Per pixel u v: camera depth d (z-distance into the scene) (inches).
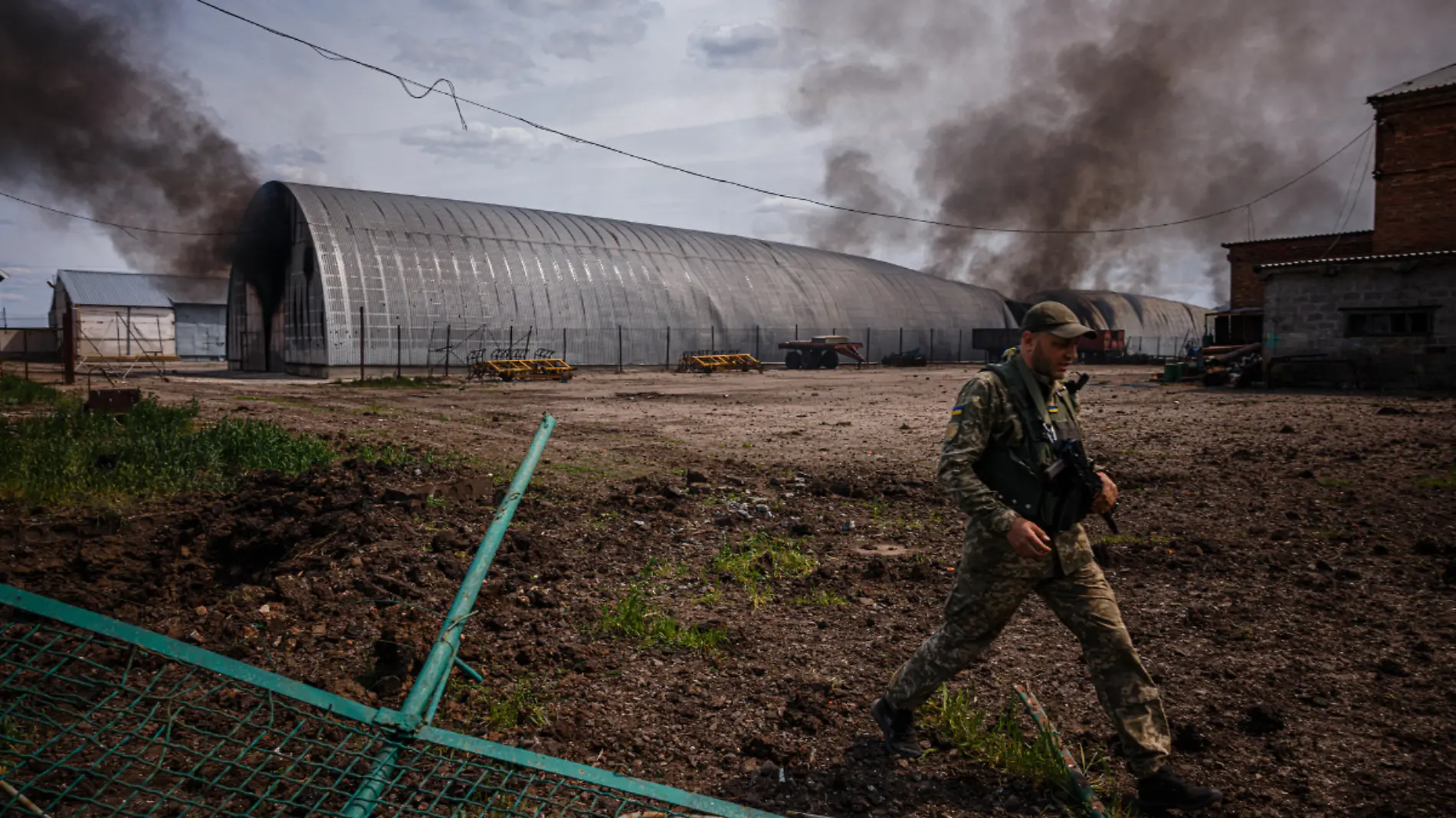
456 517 263.0
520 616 179.5
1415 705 138.3
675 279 1795.0
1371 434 477.1
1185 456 412.8
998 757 120.6
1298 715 136.1
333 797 102.4
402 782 107.4
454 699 136.7
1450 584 200.4
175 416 436.1
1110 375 1455.5
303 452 358.3
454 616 106.2
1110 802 110.3
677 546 249.1
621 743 125.0
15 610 158.6
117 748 105.6
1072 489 106.0
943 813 108.6
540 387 1125.7
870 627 181.8
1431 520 263.7
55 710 116.0
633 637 171.5
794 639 173.8
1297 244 1151.0
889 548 252.7
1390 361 840.9
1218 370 983.0
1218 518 280.1
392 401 809.5
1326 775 116.8
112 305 2391.7
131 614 168.4
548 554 231.1
